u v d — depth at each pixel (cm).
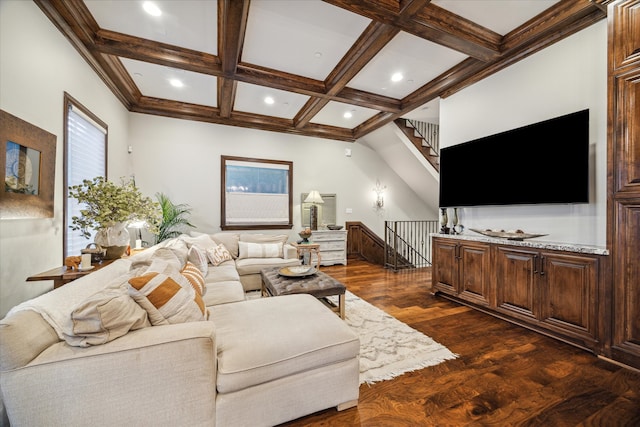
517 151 269
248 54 294
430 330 242
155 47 275
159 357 105
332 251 537
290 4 222
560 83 247
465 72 317
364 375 175
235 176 491
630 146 180
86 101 269
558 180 236
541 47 258
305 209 554
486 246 280
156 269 153
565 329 215
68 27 225
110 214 208
